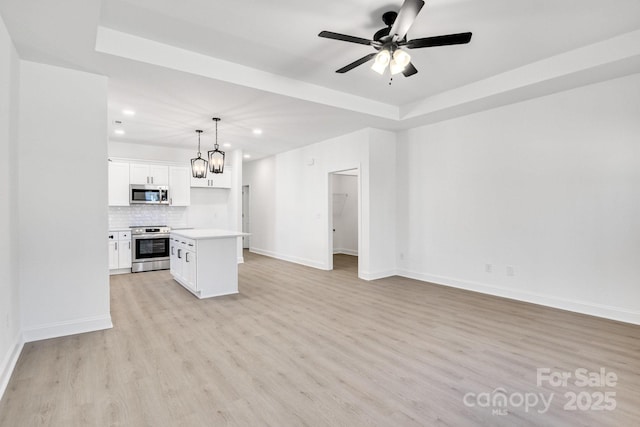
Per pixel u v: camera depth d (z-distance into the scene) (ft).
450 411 6.59
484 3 8.35
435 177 17.33
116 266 19.94
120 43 9.64
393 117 16.56
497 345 9.66
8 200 8.16
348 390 7.34
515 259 14.26
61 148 10.19
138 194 21.18
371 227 18.31
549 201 13.17
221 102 13.78
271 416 6.43
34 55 9.47
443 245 17.03
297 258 23.81
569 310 12.69
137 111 14.97
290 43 10.42
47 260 10.01
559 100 12.84
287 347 9.57
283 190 25.26
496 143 14.79
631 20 9.16
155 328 11.02
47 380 7.70
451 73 12.74
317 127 18.04
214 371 8.16
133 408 6.66
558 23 9.29
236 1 8.25
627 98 11.28
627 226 11.35
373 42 8.48
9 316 8.26
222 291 15.19
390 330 10.87
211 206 25.43
